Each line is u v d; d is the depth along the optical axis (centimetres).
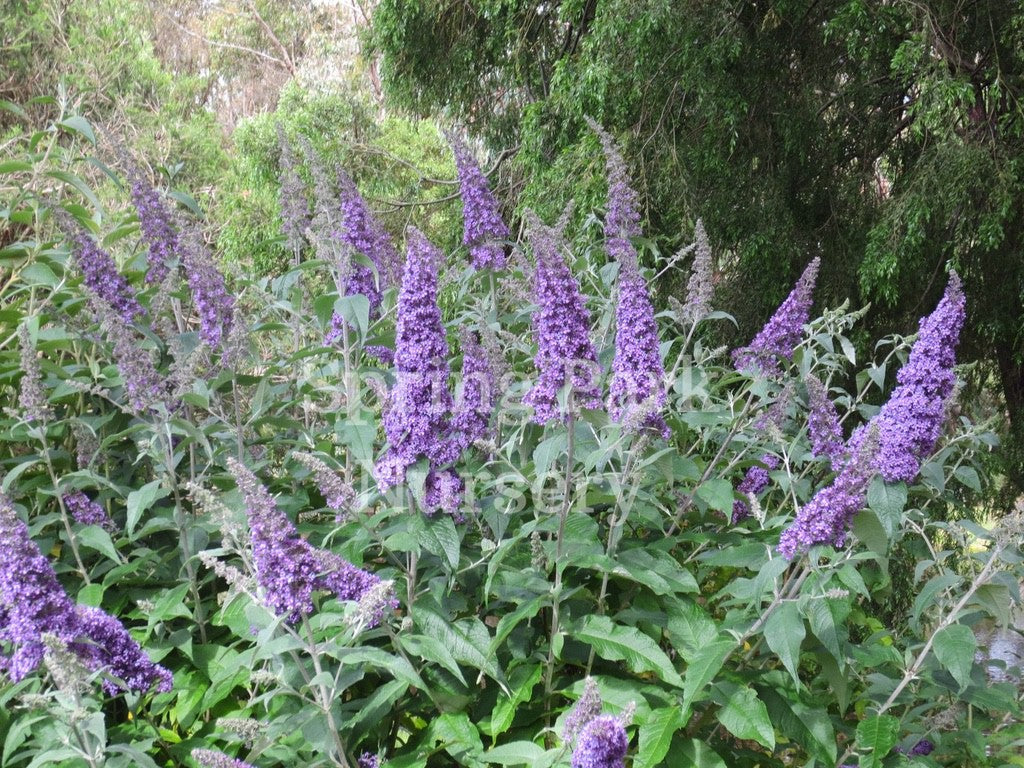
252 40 3072
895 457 379
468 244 616
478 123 1634
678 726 348
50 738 353
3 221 618
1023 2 872
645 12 992
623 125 1119
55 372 482
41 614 313
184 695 405
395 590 385
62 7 1706
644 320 390
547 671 388
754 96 1073
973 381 1069
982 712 484
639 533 473
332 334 523
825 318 562
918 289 1021
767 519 517
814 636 392
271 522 308
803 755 468
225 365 448
